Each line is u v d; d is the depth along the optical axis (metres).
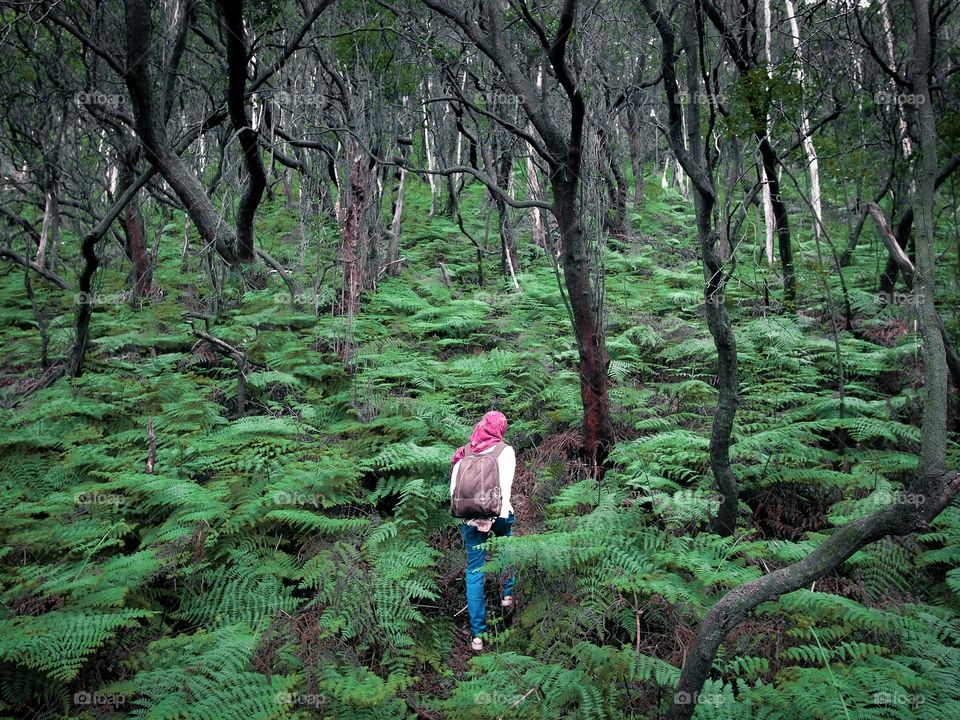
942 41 6.59
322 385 6.77
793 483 4.94
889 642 3.58
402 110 10.65
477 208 16.30
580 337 5.25
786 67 5.71
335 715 3.18
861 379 6.68
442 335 8.86
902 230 7.79
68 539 4.14
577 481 5.25
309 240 9.28
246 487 4.72
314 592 4.20
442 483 5.07
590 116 5.28
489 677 3.33
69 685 3.24
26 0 7.21
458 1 5.62
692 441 5.09
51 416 5.82
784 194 7.88
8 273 12.46
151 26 6.77
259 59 9.74
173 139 8.72
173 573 3.92
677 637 3.57
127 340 7.78
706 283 4.03
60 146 10.42
